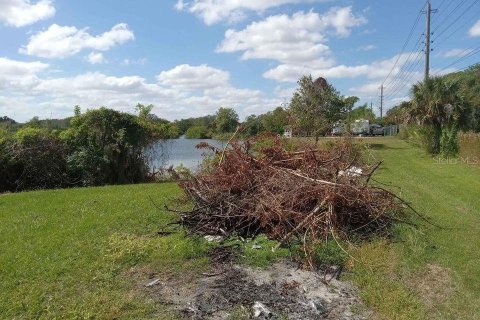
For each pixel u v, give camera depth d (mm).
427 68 31578
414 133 26516
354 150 9922
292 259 5930
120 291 4914
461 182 13359
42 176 15117
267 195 7055
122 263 5727
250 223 6918
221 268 5633
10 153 14656
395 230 7199
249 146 8977
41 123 17484
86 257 5867
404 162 20234
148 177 16562
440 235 7152
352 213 7164
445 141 22766
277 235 6582
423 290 5078
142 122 16469
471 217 8492
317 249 6121
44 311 4406
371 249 6270
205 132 31078
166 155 17219
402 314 4434
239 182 7566
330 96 28516
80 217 8148
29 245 6410
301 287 5102
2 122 17516
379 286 5109
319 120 21844
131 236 6762
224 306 4605
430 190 11703
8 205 9562
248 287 5086
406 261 5883
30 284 5027
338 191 7027
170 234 6980
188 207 8719
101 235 6910
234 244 6434
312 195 7031
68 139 15586
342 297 4879
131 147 15766
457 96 22812
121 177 15789
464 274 5527
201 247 6258
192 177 8516
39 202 9820
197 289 5016
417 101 23797
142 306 4527
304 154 8531
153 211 8477
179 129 24344
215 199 7422
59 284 5039
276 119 15531
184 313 4434
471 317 4453
